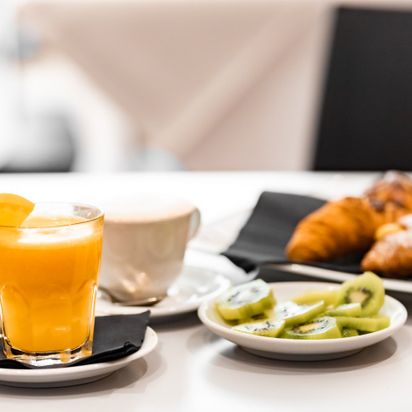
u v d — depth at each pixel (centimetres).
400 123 204
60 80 323
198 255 130
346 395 92
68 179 169
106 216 110
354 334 99
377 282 104
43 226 97
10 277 94
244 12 274
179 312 106
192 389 94
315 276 113
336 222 121
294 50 279
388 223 124
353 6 204
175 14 269
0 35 314
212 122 281
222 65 275
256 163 286
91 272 95
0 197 95
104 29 269
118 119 323
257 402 91
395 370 96
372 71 203
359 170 205
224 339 103
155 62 273
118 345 95
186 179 172
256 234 128
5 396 93
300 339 97
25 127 302
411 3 274
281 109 281
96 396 93
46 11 270
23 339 94
